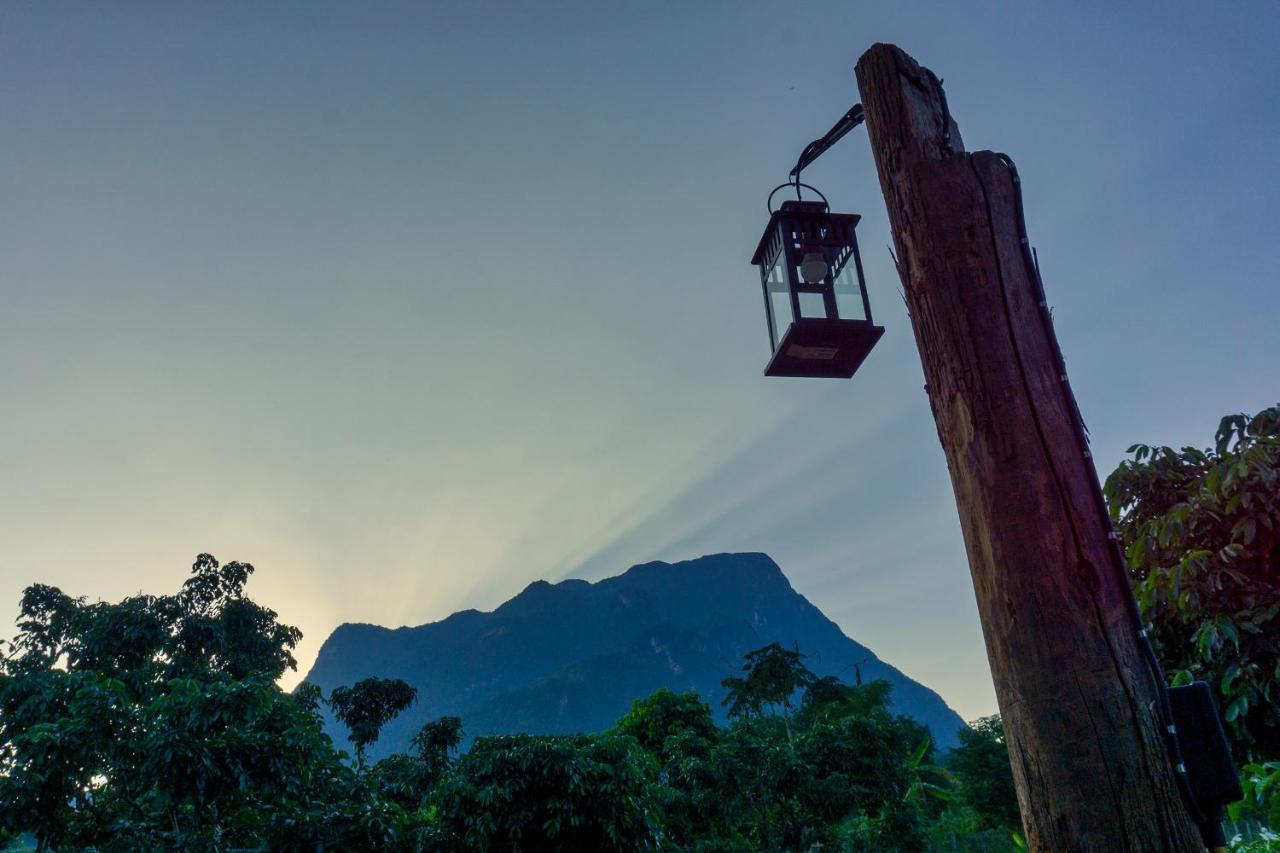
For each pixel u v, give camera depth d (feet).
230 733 24.11
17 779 21.85
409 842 27.76
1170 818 5.87
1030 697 6.41
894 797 64.08
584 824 33.19
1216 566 13.35
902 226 8.13
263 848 24.93
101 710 23.75
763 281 10.94
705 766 57.26
